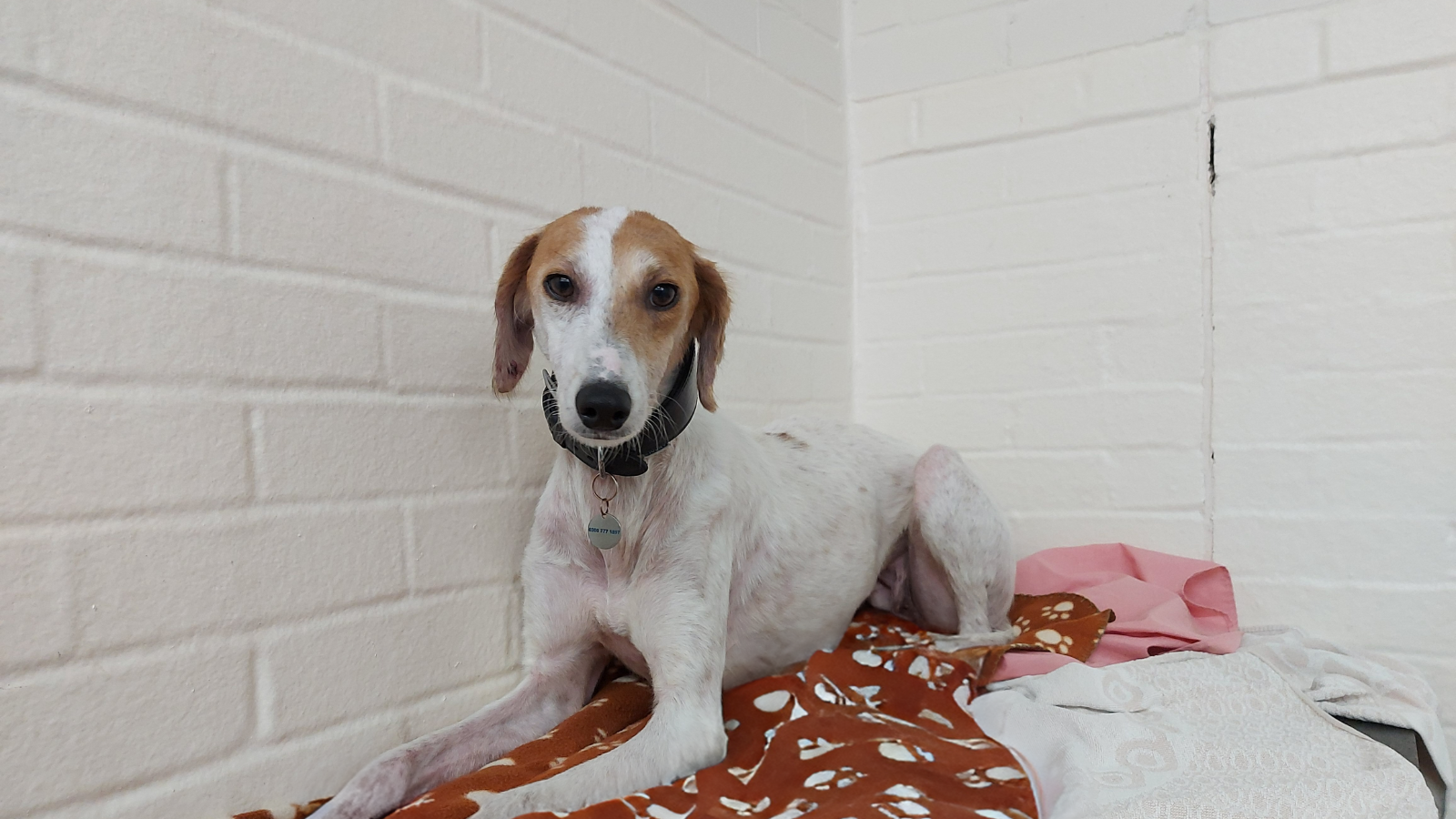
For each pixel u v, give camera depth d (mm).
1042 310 2711
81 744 1081
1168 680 1800
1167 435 2516
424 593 1556
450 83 1628
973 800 1346
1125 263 2582
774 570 1875
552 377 1575
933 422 2898
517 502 1765
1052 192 2695
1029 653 1944
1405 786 1354
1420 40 2215
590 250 1477
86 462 1100
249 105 1302
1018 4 2738
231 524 1259
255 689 1279
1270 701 1749
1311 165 2332
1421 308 2211
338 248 1427
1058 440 2684
